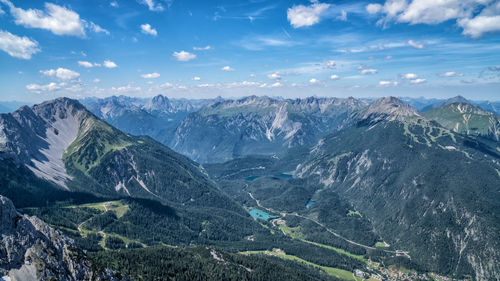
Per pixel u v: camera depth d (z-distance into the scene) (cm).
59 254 15775
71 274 15500
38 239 15400
